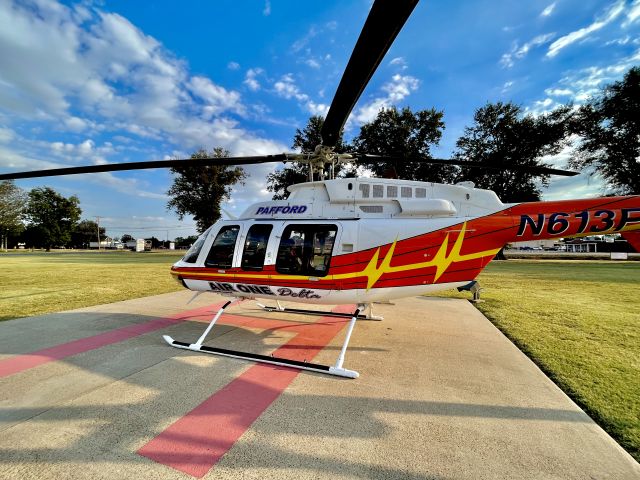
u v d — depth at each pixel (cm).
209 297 888
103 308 736
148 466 220
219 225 544
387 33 237
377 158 536
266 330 565
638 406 306
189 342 495
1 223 5531
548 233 441
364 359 429
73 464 221
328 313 640
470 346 482
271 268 481
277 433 260
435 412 295
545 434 262
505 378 369
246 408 299
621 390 337
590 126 2433
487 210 459
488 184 2836
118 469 217
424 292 458
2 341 490
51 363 403
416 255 443
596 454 237
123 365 400
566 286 1080
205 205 3519
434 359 430
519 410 299
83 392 327
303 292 476
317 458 230
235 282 513
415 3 202
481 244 445
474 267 448
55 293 930
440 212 453
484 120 2852
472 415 290
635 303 790
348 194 475
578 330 558
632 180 2362
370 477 211
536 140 2625
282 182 3131
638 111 2175
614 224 432
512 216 447
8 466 218
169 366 399
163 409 295
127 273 1489
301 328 579
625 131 2327
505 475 214
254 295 527
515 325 589
